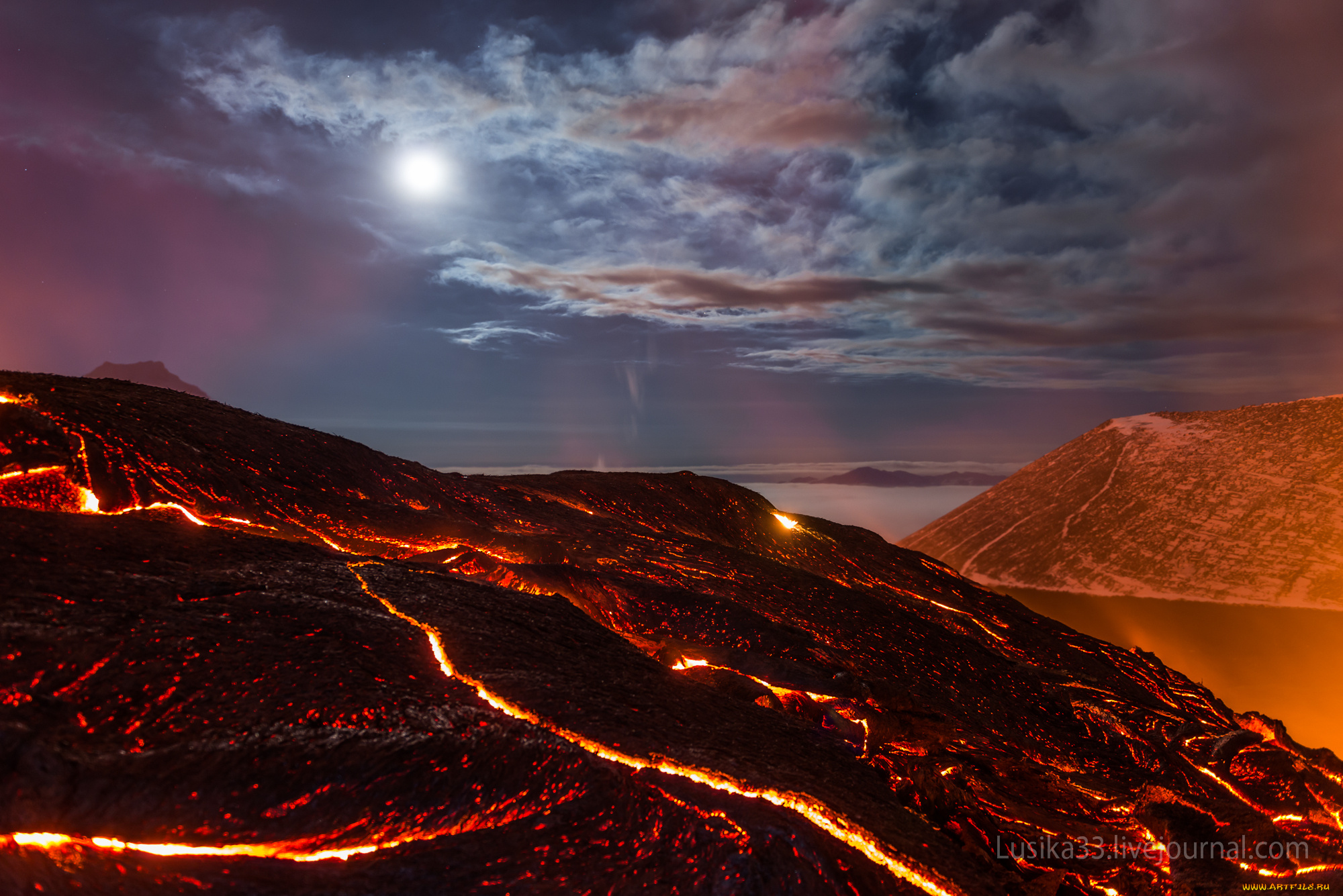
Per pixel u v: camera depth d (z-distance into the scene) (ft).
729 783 20.13
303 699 17.28
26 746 12.87
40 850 12.16
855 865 18.25
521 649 24.47
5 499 26.61
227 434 39.17
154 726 15.05
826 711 34.06
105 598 18.53
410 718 17.84
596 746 19.93
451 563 35.94
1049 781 34.50
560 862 15.79
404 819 15.79
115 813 13.24
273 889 13.41
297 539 33.06
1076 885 25.22
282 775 15.02
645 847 16.58
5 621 16.07
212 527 27.22
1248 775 42.29
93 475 28.99
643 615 38.60
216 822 14.08
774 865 16.24
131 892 12.22
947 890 19.43
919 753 33.04
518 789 17.26
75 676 15.43
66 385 35.63
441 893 14.35
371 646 21.02
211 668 17.30
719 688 32.94
